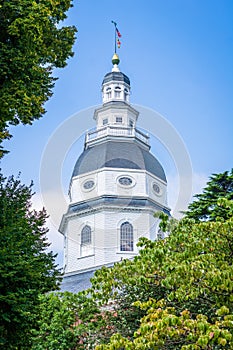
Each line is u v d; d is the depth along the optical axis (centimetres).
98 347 859
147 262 934
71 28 1342
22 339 1112
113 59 4850
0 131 1150
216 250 910
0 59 1035
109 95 4603
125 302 1562
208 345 746
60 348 1742
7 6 1048
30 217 1424
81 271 3516
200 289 847
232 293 864
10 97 1028
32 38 1065
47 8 1083
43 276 1264
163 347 912
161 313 798
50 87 1304
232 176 2048
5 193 1291
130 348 780
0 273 1030
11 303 1016
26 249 1179
